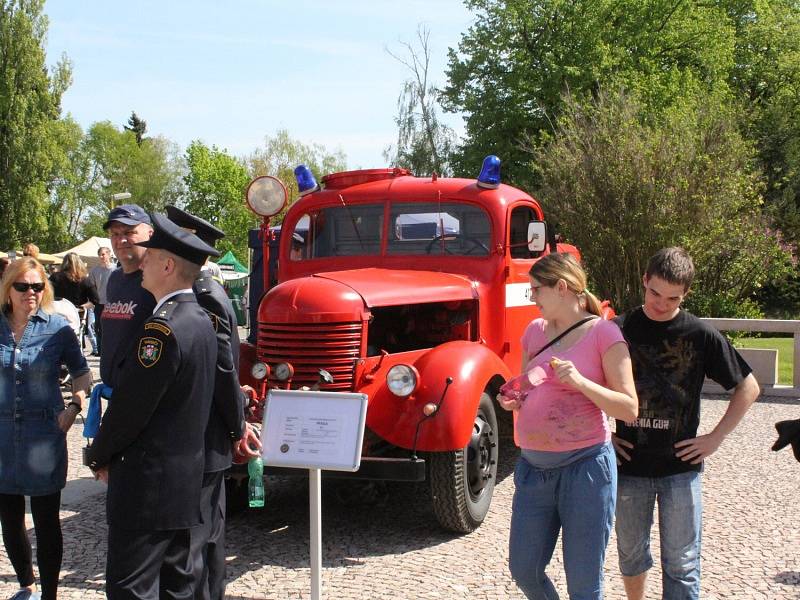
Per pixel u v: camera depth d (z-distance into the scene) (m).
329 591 4.56
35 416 4.12
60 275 11.03
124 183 76.75
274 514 6.07
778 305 29.75
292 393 4.03
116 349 3.92
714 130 16.94
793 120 32.09
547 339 3.43
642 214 16.39
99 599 4.45
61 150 51.56
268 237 6.73
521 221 6.98
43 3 50.50
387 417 5.27
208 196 69.06
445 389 5.25
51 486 4.12
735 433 8.58
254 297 8.56
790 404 10.33
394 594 4.50
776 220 26.81
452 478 5.30
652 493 3.45
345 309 5.37
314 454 3.90
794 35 33.72
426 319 6.34
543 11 28.94
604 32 28.69
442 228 6.71
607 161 16.77
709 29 30.03
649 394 3.40
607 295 17.25
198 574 3.54
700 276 17.31
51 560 4.17
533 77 28.84
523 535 3.37
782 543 5.29
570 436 3.27
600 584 3.27
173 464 3.09
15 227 48.69
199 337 3.16
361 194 6.89
